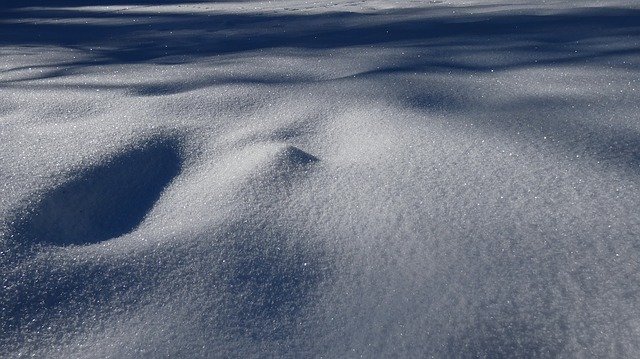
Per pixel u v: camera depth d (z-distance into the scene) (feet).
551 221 3.18
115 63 9.06
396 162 4.00
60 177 3.66
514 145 4.20
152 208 3.55
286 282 2.83
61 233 3.24
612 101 5.23
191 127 4.77
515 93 5.67
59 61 9.59
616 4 14.53
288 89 5.99
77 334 2.51
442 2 18.08
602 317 2.53
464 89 5.88
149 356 2.39
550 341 2.44
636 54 7.61
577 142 4.21
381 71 6.97
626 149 4.04
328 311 2.65
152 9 21.70
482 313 2.60
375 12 16.20
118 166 3.94
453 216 3.29
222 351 2.43
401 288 2.77
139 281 2.80
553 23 11.62
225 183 3.72
